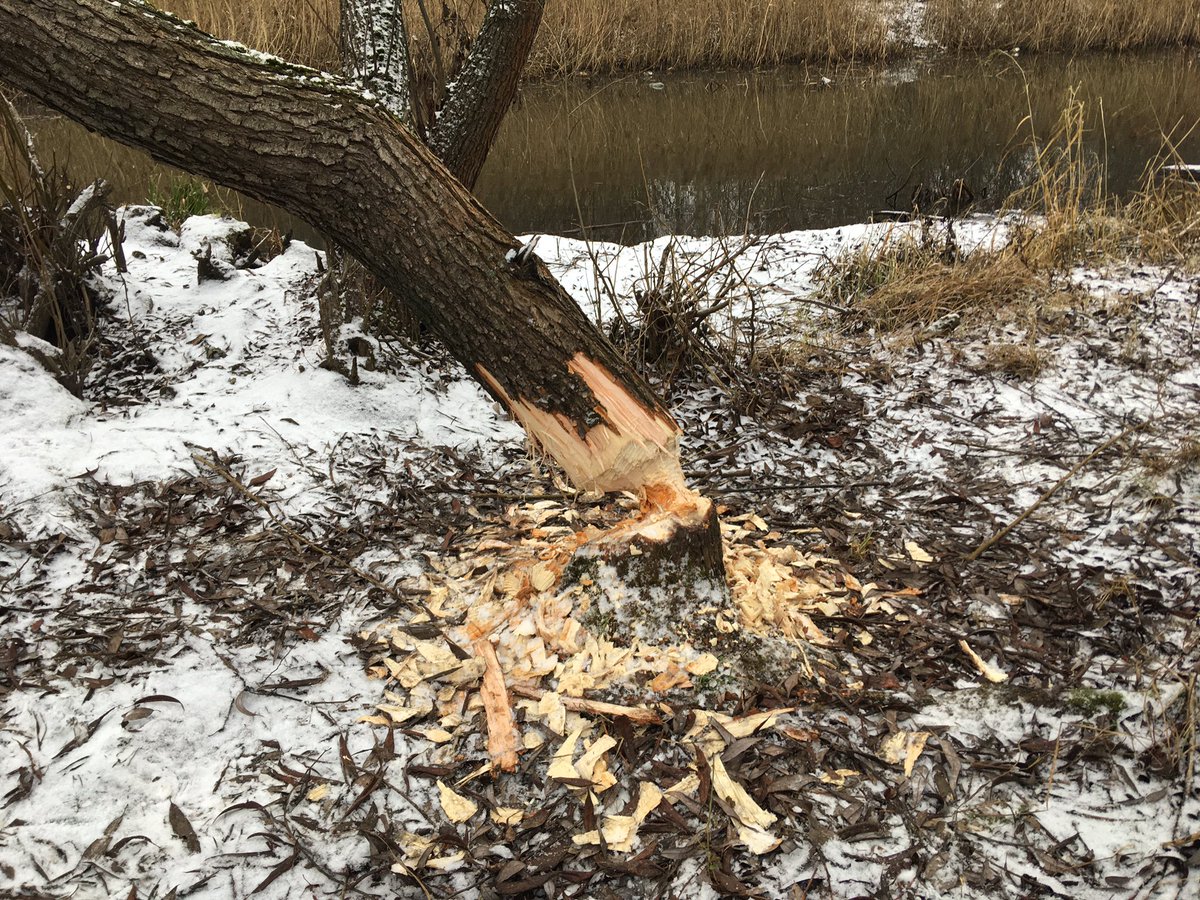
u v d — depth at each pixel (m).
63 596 2.70
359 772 2.24
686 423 3.90
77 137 8.75
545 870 2.01
